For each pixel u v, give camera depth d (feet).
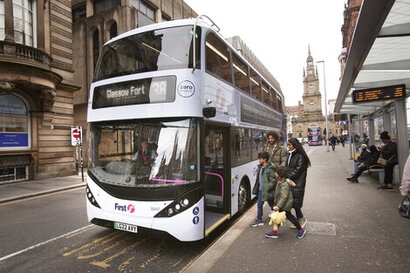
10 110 46.16
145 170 15.08
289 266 11.96
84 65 79.46
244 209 23.70
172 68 15.42
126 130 16.03
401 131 27.02
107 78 17.29
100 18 76.02
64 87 55.36
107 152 16.55
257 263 12.34
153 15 82.79
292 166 16.08
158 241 17.43
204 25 17.06
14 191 37.24
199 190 14.65
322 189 27.89
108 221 15.75
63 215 24.79
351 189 27.50
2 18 43.86
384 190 26.58
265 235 15.52
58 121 54.03
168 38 16.28
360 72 23.80
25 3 47.55
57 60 55.11
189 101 14.84
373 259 12.34
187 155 14.62
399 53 19.83
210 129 19.93
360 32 15.38
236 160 21.11
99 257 15.14
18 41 46.24
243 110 23.58
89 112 17.79
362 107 41.32
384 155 27.02
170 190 14.28
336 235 15.37
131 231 14.93
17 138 47.06
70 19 58.59
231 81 21.08
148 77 15.71
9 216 25.12
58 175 53.16
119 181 15.62
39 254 15.80
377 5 12.53
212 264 12.34
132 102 15.89
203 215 14.87
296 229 16.79
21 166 47.60
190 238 14.17
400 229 15.93
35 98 49.19
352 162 53.67
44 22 51.49
